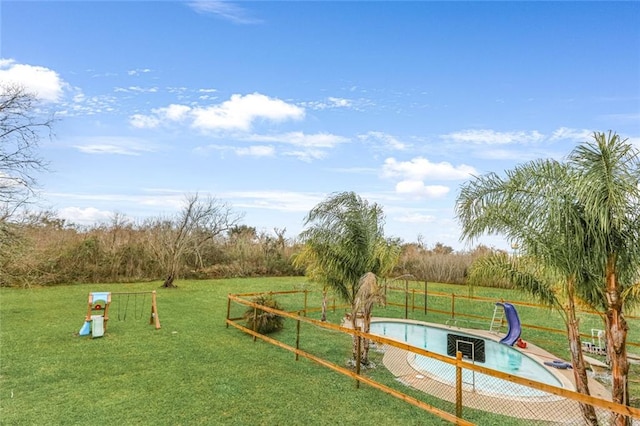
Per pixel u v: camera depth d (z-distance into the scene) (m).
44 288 15.36
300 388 5.82
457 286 19.59
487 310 14.36
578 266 4.00
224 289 17.34
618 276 3.99
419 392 5.88
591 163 3.76
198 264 22.02
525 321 12.34
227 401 5.25
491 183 4.66
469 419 4.97
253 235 25.86
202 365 6.72
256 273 23.55
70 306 11.80
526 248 4.41
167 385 5.74
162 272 19.84
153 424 4.52
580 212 3.92
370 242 7.45
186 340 8.37
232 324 9.62
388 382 6.29
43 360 6.68
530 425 4.84
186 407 5.01
